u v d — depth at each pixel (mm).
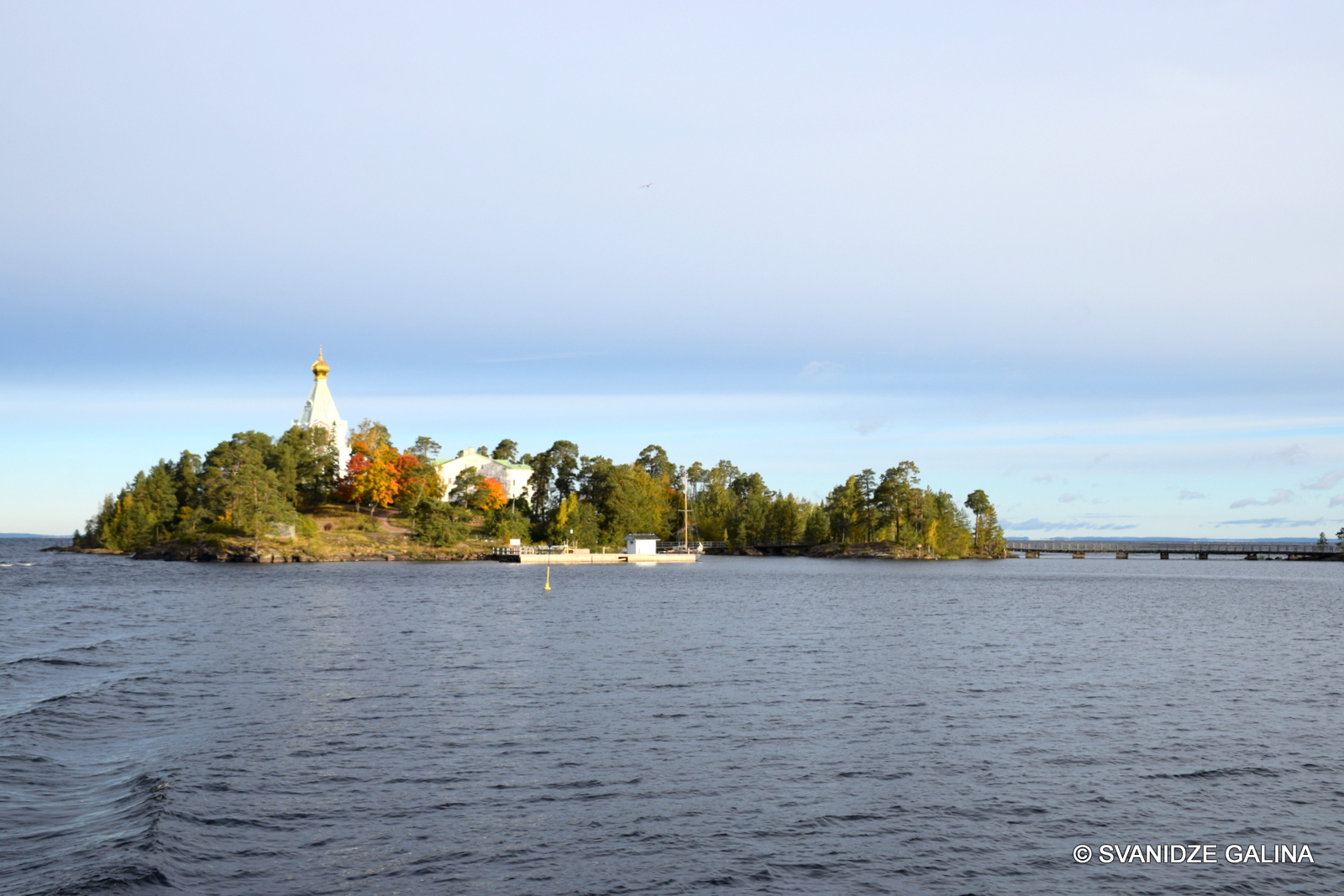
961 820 21891
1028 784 24688
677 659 46562
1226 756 27750
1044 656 49781
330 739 28562
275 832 20344
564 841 20172
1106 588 124188
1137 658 49625
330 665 43281
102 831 19891
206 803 22031
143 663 43469
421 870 18484
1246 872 19031
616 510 197625
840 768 25969
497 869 18594
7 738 27516
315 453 180250
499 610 73938
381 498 173875
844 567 180125
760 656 48219
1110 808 22859
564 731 29984
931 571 168125
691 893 17625
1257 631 65188
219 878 17828
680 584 116188
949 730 30891
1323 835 21188
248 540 154125
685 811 22172
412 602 80688
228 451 162375
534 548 174750
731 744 28578
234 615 67000
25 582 104875
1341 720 33125
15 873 17547
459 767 25672
